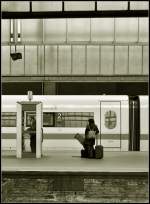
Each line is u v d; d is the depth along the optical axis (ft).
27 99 60.85
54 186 40.75
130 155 54.54
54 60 76.48
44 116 60.34
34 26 76.02
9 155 54.13
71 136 60.13
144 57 76.23
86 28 75.97
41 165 43.96
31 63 76.59
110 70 76.48
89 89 82.84
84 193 40.57
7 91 82.33
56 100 60.70
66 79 77.15
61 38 76.13
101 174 40.50
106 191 40.47
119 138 60.34
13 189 40.88
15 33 75.92
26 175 40.88
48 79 77.10
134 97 62.34
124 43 76.07
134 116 60.95
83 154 51.70
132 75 76.64
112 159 49.96
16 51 76.33
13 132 60.59
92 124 51.55
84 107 60.49
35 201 40.78
